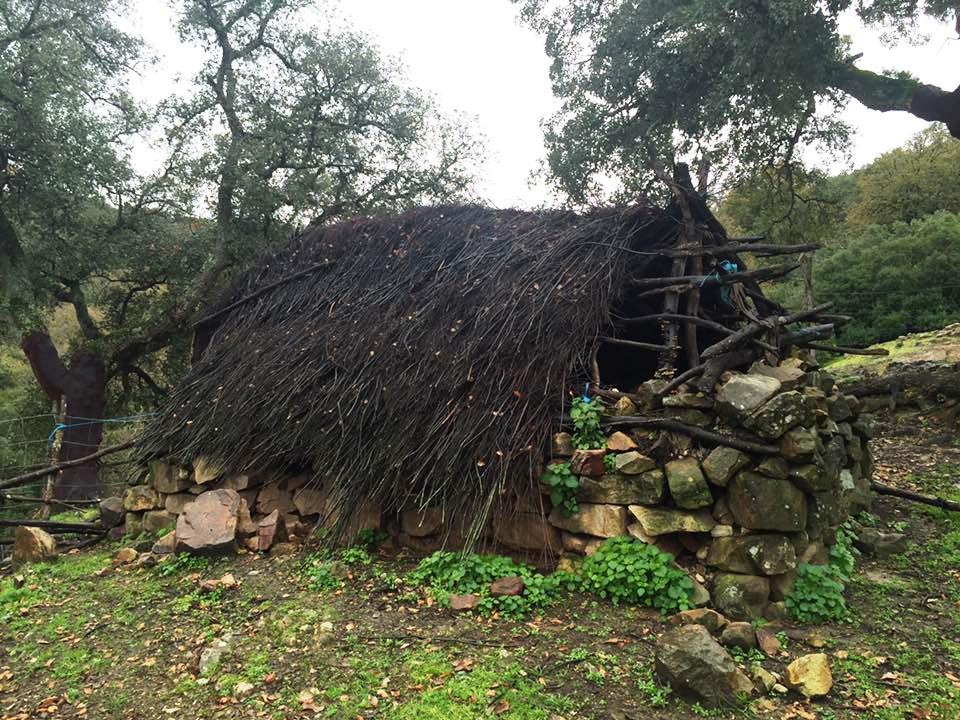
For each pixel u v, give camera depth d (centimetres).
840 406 576
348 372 594
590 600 432
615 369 691
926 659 368
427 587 463
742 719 315
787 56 1043
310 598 464
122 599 506
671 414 473
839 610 417
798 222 1631
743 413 434
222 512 581
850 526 557
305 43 1580
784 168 1552
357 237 783
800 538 435
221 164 1466
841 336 1770
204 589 497
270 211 1511
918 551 538
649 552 429
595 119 1401
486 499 466
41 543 642
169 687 372
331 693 347
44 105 1231
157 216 1630
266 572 520
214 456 628
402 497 513
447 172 1653
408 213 774
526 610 424
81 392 1409
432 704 330
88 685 383
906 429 984
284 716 331
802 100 1230
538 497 473
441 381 532
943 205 2509
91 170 1346
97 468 1381
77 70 1323
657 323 616
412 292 648
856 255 1920
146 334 1502
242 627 432
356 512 527
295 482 608
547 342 518
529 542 483
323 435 567
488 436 481
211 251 1581
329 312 689
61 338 2428
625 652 371
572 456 473
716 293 630
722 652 337
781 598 421
